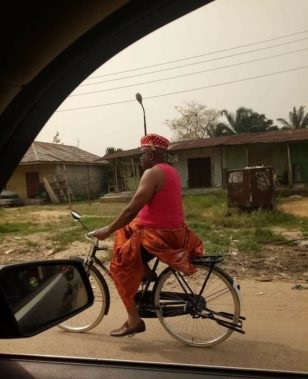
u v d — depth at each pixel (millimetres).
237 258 6895
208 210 15148
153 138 3418
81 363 2264
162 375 2154
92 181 29594
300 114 24688
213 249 7750
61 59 1794
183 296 3525
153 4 1685
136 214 3285
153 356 3361
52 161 24906
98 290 4391
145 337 3732
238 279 5570
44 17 1605
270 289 5066
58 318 1933
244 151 23688
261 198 12516
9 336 1564
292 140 21250
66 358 2293
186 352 3432
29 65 1731
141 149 3473
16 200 23562
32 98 1832
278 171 23234
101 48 1800
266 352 3354
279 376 2154
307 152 22812
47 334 3756
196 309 3506
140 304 3586
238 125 27281
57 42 1714
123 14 1705
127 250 3367
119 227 3344
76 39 1742
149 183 3248
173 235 3312
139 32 1787
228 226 11164
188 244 3379
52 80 1831
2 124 1821
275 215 11961
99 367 2213
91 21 1686
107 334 3820
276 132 23938
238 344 3529
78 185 28125
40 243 9727
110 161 28094
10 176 1921
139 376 2135
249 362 3205
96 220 14031
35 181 26266
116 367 2209
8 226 13391
